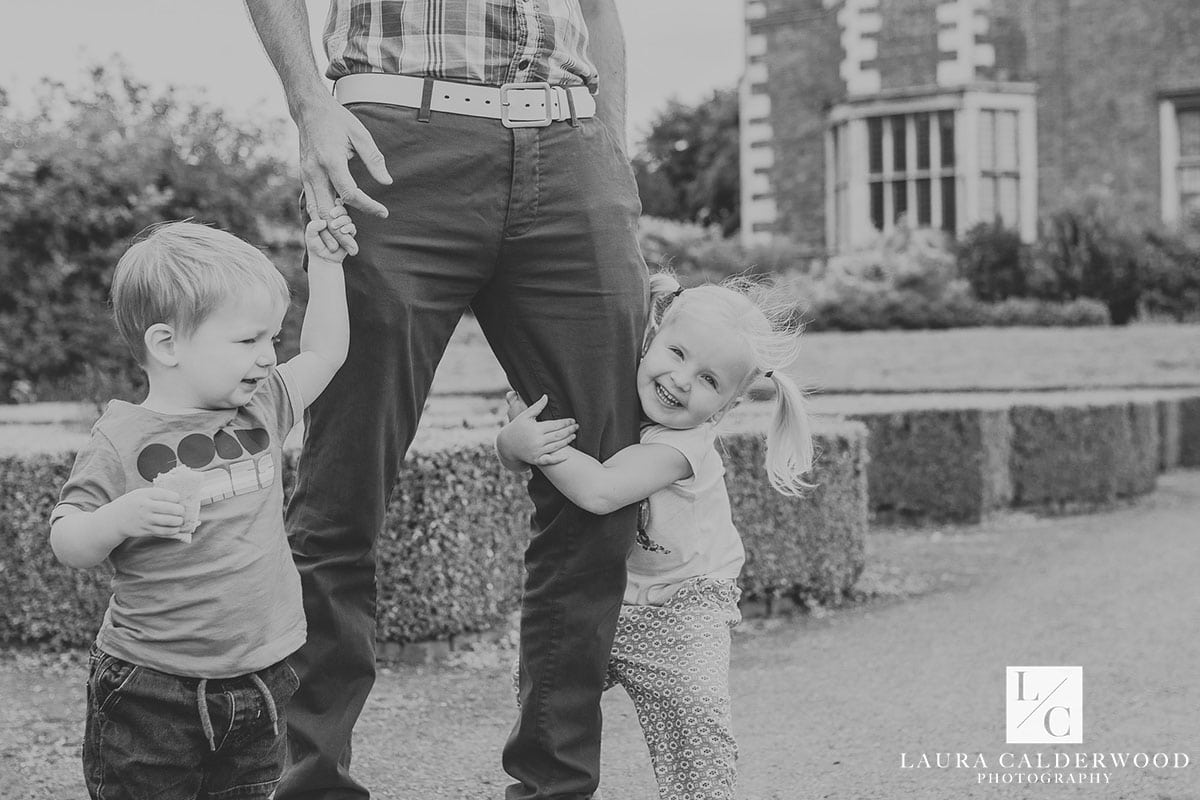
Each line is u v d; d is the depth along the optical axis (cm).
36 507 482
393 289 228
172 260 198
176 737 196
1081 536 790
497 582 505
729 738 246
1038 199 1903
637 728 396
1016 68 1903
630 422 246
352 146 223
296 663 234
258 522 202
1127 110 1855
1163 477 1161
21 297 1036
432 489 471
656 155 4059
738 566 262
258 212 1079
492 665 470
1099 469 913
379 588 470
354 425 231
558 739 242
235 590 197
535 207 234
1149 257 1589
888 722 398
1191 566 671
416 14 232
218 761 208
